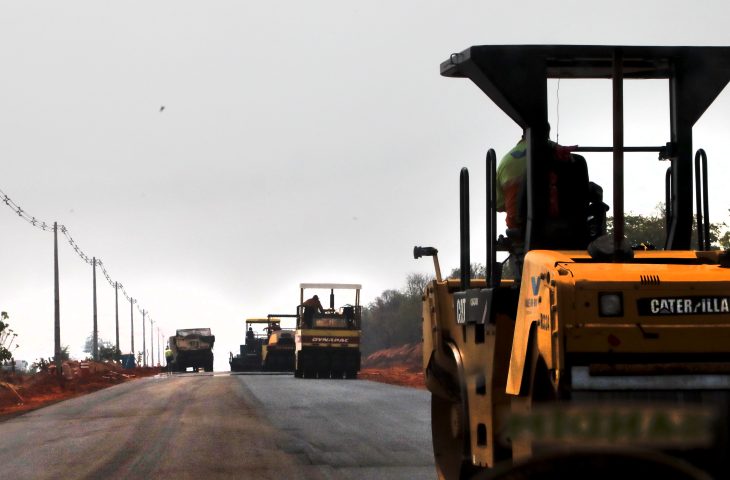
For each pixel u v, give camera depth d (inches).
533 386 314.8
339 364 2207.2
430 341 473.4
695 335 288.5
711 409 247.4
